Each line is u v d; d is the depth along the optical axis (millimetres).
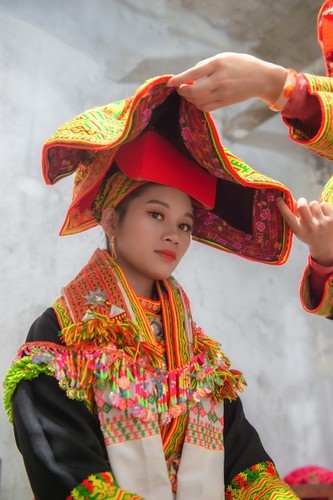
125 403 1562
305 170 5344
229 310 4457
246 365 4414
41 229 3553
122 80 4262
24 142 3646
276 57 4980
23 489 3010
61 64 3961
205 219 2061
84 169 1849
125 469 1516
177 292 1891
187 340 1790
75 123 1733
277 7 4594
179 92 1605
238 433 1850
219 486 1665
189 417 1688
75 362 1578
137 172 1731
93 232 3721
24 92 3729
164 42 4539
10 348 3244
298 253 5082
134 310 1707
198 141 1715
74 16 4141
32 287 3416
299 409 4582
